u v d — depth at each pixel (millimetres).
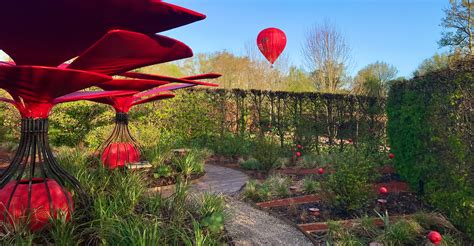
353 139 11258
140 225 3307
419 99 5941
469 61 4320
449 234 4000
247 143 10508
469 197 4098
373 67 31453
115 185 4348
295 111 11125
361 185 4945
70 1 2242
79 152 6461
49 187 3400
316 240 3961
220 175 7547
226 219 4250
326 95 11359
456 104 4594
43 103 3322
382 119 11055
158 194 4293
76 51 3006
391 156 7062
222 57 34438
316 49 26172
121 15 2502
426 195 5395
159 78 3666
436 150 5211
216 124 11703
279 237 4023
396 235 3848
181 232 3469
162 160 7332
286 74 31312
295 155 9547
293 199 5590
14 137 10531
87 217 3596
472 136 4266
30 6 2240
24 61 3049
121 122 6863
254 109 11727
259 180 7059
